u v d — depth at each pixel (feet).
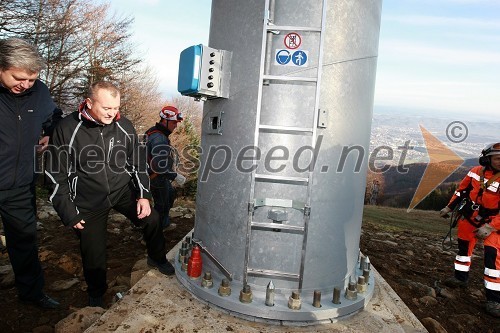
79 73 51.70
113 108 8.44
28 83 8.27
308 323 8.91
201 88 9.46
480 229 12.75
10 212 9.23
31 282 10.10
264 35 9.00
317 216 9.46
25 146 9.05
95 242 9.59
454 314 12.07
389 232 23.45
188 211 22.33
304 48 9.10
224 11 10.04
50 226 17.74
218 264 10.03
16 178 9.03
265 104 9.31
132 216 10.42
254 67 9.30
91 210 9.27
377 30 10.58
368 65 10.11
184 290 10.14
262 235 9.54
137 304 9.34
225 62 9.72
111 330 8.21
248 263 9.64
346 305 9.27
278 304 9.05
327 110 9.20
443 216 15.01
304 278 9.55
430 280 14.88
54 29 45.70
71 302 11.01
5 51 7.70
